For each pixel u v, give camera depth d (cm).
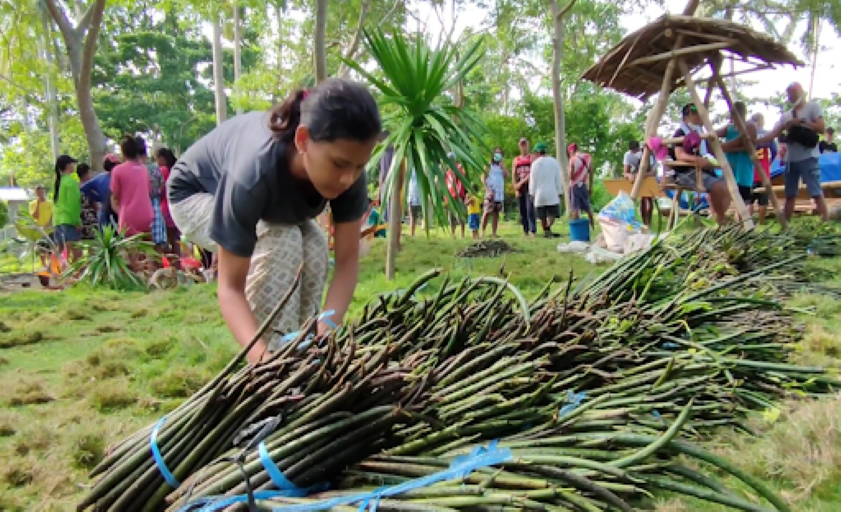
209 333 468
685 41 786
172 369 375
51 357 451
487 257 875
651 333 305
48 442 280
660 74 852
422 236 1290
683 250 453
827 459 229
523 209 1277
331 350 197
